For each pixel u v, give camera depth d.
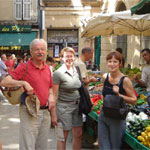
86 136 5.46
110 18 7.02
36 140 3.60
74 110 4.30
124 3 14.00
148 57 5.92
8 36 20.08
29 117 3.38
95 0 19.50
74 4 19.80
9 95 3.36
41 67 3.53
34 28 20.06
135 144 3.58
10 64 13.70
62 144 4.21
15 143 5.37
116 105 3.35
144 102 5.35
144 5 4.79
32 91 3.26
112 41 16.17
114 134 3.52
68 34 20.45
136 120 4.39
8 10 20.17
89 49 4.73
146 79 5.97
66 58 4.21
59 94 4.25
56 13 19.94
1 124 6.81
